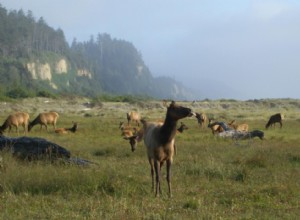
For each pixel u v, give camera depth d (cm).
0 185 1036
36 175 1077
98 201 928
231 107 7275
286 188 1076
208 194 1041
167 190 1079
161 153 1012
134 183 1089
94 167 1343
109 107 7100
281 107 7419
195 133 3086
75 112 6419
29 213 842
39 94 8762
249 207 909
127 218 810
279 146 2041
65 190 1021
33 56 17325
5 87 10750
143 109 7025
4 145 1416
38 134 3017
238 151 1855
